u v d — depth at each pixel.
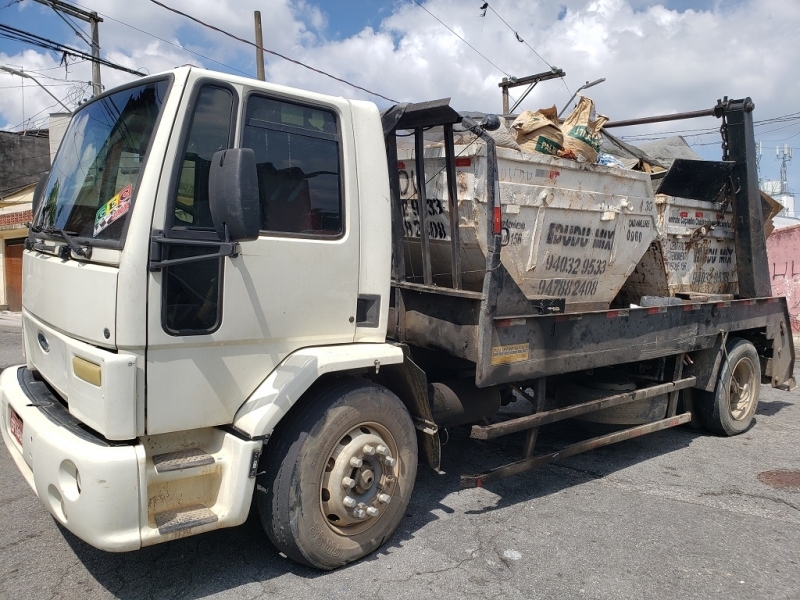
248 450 3.28
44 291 3.65
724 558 3.98
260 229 3.44
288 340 3.60
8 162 23.98
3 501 4.57
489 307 4.08
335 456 3.64
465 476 4.27
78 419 3.26
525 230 4.93
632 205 5.82
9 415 3.80
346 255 3.80
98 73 15.74
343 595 3.44
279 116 3.54
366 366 3.71
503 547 4.06
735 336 7.06
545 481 5.31
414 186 4.93
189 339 3.19
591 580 3.67
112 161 3.42
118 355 3.00
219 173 2.95
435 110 4.15
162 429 3.15
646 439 6.66
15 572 3.59
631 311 5.23
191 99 3.20
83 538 3.01
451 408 4.55
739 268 7.19
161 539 3.09
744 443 6.58
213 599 3.37
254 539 4.09
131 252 2.99
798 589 3.63
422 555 3.93
